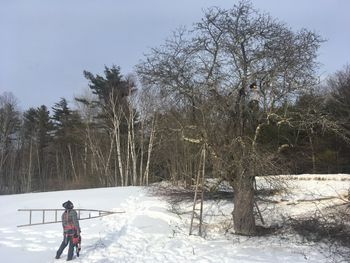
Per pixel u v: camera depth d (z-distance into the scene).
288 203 21.02
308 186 24.19
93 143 56.81
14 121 79.62
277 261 13.77
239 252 15.24
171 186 27.25
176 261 14.48
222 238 17.80
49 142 77.38
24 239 18.75
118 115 52.28
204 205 22.80
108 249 16.59
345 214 16.42
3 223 22.48
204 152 17.91
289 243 16.30
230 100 17.67
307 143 30.73
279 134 22.22
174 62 17.59
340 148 33.59
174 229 19.66
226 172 17.89
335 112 32.16
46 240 18.56
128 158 48.03
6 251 16.58
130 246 17.09
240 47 17.36
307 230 17.03
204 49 17.53
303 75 17.22
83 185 53.06
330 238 15.77
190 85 17.67
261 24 17.20
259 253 14.98
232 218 19.97
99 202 26.58
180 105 18.28
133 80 56.03
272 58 17.11
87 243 17.69
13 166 77.75
